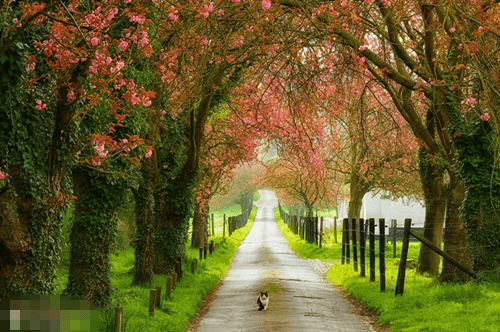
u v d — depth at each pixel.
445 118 17.98
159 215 25.70
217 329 14.58
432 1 18.62
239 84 25.55
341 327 14.68
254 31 16.92
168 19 13.62
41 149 11.88
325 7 16.23
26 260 11.61
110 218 16.30
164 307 16.75
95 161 11.41
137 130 15.95
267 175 54.97
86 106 11.85
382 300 17.61
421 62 23.05
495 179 16.98
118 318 12.16
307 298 20.23
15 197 11.41
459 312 13.87
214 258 35.25
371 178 37.06
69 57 10.70
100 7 10.56
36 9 9.21
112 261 31.34
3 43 10.37
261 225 98.25
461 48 17.16
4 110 10.80
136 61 16.09
